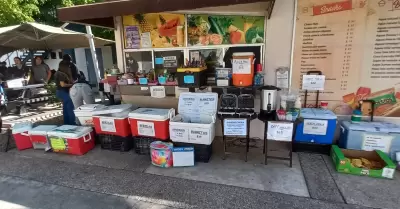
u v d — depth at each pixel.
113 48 9.84
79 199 2.49
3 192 2.65
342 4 3.15
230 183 2.68
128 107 3.69
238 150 3.54
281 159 3.05
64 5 8.32
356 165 2.84
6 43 6.20
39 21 8.51
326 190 2.50
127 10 2.97
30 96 6.52
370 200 2.32
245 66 3.14
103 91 4.93
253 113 3.10
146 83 3.94
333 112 3.44
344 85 3.38
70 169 3.12
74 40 6.55
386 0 3.00
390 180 2.65
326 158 3.21
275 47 3.53
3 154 3.64
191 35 3.88
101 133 3.67
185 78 3.36
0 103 5.16
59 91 4.60
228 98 3.29
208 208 2.29
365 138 3.04
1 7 6.54
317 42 3.33
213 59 3.86
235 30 3.67
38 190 2.67
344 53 3.28
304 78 3.40
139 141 3.49
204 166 3.09
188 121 3.43
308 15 3.29
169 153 3.05
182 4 2.73
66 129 3.66
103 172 3.02
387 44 3.10
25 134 3.79
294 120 2.88
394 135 2.94
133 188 2.65
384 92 3.26
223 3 2.58
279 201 2.35
